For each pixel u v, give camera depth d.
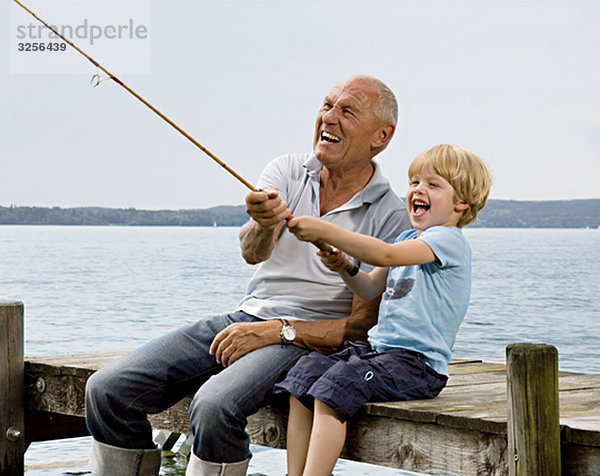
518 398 2.83
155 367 3.59
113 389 3.55
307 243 3.69
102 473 3.62
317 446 3.18
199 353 3.65
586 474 2.86
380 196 3.71
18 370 4.20
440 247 3.32
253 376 3.37
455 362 4.39
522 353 2.82
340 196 3.74
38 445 5.74
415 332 3.33
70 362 4.23
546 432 2.84
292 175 3.80
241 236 3.62
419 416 3.14
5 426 4.17
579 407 3.27
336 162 3.63
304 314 3.65
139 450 3.62
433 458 3.13
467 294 3.44
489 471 2.99
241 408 3.32
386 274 3.59
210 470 3.33
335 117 3.62
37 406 4.23
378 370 3.25
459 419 3.04
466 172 3.43
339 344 3.52
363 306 3.57
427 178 3.46
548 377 2.84
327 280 3.67
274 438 3.53
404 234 3.59
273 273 3.72
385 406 3.22
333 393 3.16
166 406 3.67
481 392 3.52
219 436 3.30
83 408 4.06
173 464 5.29
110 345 9.62
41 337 10.23
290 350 3.49
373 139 3.65
